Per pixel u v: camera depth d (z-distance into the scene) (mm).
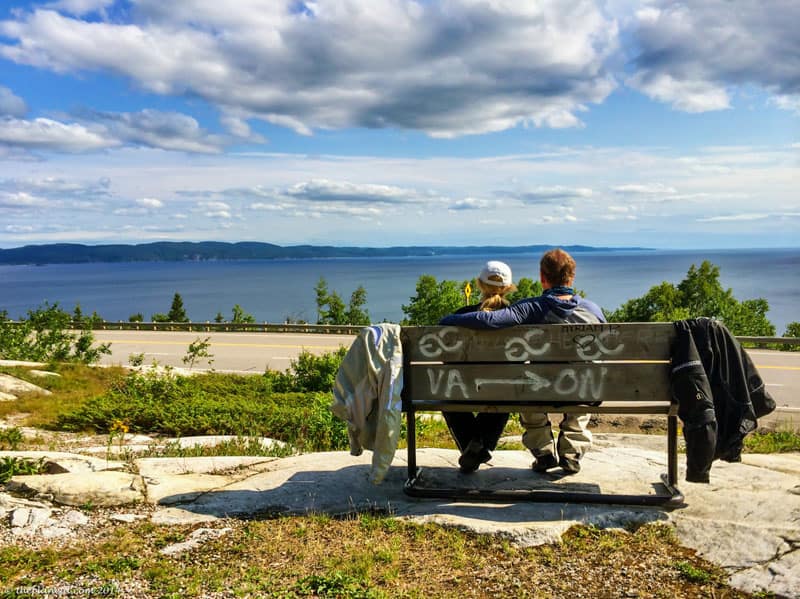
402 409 4004
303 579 3021
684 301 57875
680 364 3518
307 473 4613
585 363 3725
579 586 2980
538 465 4457
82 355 22859
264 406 9461
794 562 2973
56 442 7402
